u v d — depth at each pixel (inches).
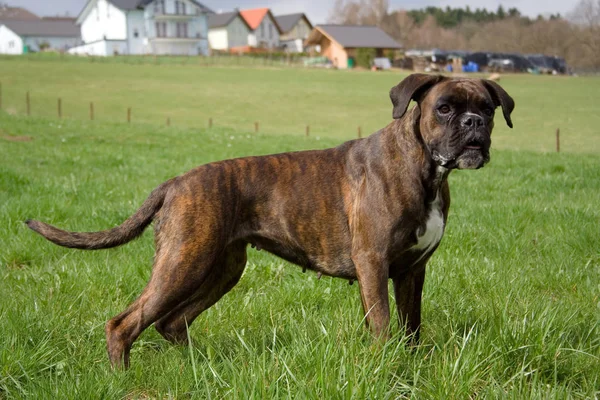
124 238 166.4
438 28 5172.2
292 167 170.6
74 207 340.8
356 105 1550.2
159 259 161.8
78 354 164.4
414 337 168.7
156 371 155.1
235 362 151.3
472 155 148.6
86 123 994.7
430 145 154.6
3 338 162.9
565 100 1565.0
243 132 986.7
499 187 434.0
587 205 341.1
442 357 146.9
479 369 143.3
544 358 150.3
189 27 3654.0
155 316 159.6
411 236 158.9
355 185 164.9
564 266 235.6
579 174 482.9
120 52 3533.5
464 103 152.3
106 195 392.5
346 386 126.6
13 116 1028.5
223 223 163.2
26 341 161.2
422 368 146.6
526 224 304.0
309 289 210.7
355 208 162.6
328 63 3137.3
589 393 140.9
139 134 870.4
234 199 166.1
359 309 178.2
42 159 577.9
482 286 208.4
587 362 153.0
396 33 5103.3
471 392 138.0
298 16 4761.3
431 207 159.6
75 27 4306.1
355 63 3129.9
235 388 129.1
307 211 167.2
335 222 166.4
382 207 157.5
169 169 534.6
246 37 4281.5
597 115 1253.1
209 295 181.3
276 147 751.1
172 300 159.9
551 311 168.7
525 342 153.3
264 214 169.3
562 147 833.5
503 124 1110.4
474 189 420.2
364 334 158.6
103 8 3597.4
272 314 189.9
